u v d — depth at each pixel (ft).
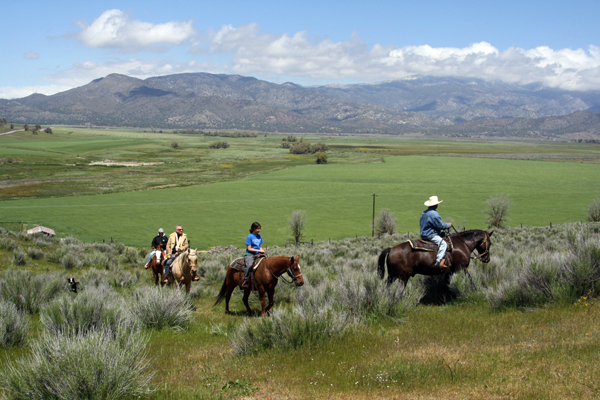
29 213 262.47
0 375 19.52
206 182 422.41
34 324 35.50
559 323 28.30
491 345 25.34
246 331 28.71
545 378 19.67
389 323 32.78
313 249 111.75
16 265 77.66
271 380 22.17
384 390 20.06
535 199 318.24
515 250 73.15
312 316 28.27
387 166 580.71
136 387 20.01
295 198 333.01
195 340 32.14
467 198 328.08
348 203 312.50
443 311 36.37
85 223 239.71
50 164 593.83
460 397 18.85
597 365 20.18
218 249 167.94
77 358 19.19
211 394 20.52
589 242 35.58
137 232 220.23
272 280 40.29
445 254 40.50
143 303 36.60
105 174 495.00
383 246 111.96
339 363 23.68
